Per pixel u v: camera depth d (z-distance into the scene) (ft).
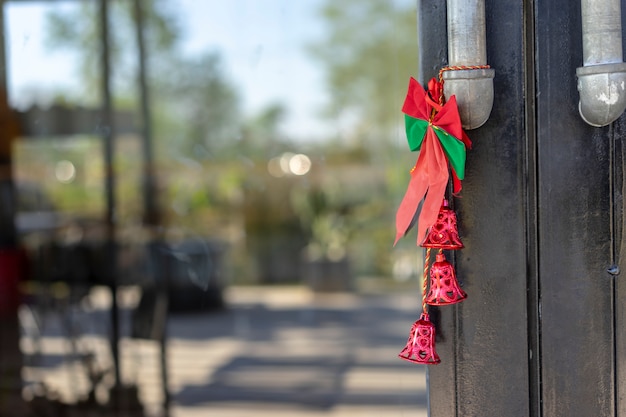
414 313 19.25
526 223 3.73
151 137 19.36
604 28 3.40
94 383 11.69
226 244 22.25
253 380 13.69
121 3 17.11
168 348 15.42
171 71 19.67
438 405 3.82
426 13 3.76
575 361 3.72
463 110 3.47
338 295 22.06
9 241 12.78
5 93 12.25
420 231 3.57
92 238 15.11
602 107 3.42
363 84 23.40
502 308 3.75
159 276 16.21
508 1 3.67
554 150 3.68
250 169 23.15
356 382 13.33
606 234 3.68
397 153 19.48
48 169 14.48
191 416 11.64
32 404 10.80
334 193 24.66
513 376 3.75
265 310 20.31
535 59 3.67
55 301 13.21
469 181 3.74
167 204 19.60
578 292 3.70
